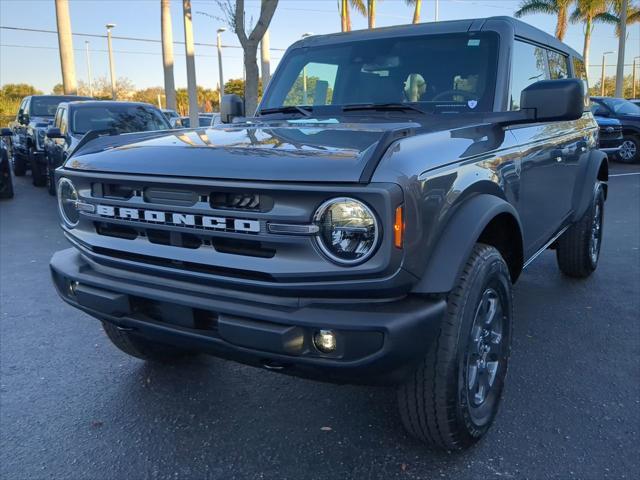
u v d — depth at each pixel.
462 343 2.63
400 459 2.89
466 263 2.71
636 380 3.69
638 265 6.35
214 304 2.51
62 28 23.42
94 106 11.29
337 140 2.65
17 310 5.12
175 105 24.45
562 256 5.61
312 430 3.17
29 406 3.46
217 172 2.46
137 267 2.76
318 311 2.35
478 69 3.70
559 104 3.16
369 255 2.24
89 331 4.62
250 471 2.83
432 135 2.72
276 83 4.41
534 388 3.59
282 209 2.32
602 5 31.89
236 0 11.76
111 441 3.09
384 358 2.29
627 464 2.83
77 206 2.97
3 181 11.86
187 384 3.71
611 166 17.23
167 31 23.80
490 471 2.79
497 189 3.06
